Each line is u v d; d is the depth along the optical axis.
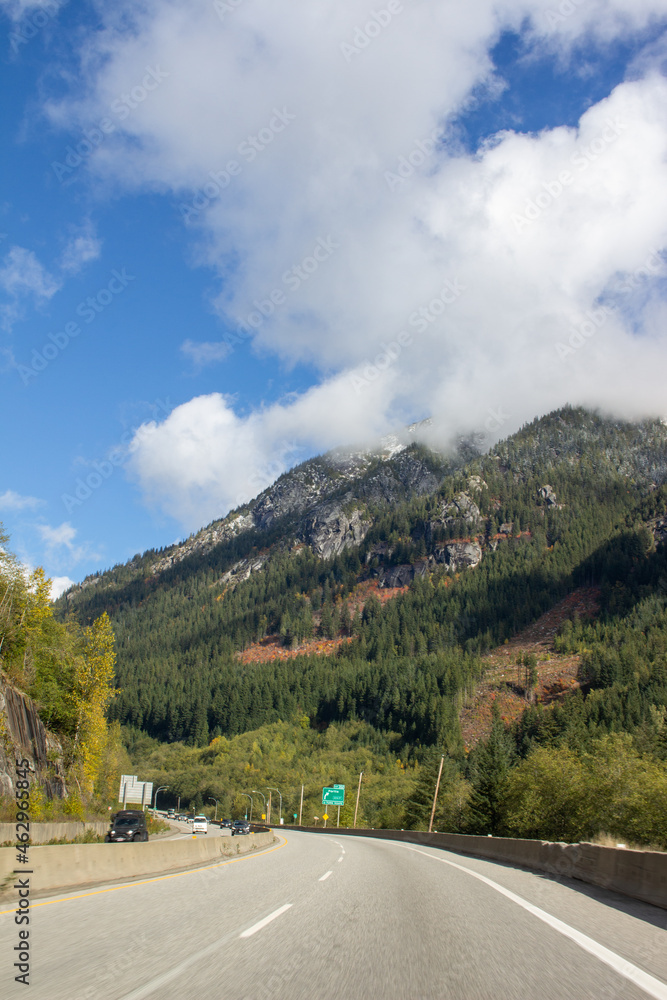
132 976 6.95
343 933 9.68
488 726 172.00
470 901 13.66
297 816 125.12
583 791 50.34
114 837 36.66
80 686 59.09
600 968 7.60
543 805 55.06
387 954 8.26
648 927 10.39
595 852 17.28
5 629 52.22
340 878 18.73
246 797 145.75
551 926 10.46
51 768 51.97
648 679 153.75
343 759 173.38
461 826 77.62
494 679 199.25
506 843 28.27
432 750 159.38
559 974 7.30
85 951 8.19
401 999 6.24
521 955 8.27
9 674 52.56
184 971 7.19
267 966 7.49
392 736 189.38
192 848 24.66
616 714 131.25
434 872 21.44
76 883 15.73
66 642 59.56
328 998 6.23
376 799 128.62
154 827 65.88
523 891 15.62
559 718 130.25
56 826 36.56
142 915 11.16
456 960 7.96
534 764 57.69
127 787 81.69
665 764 46.59
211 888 15.59
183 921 10.55
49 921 10.50
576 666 193.25
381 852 34.50
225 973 7.13
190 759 193.38
